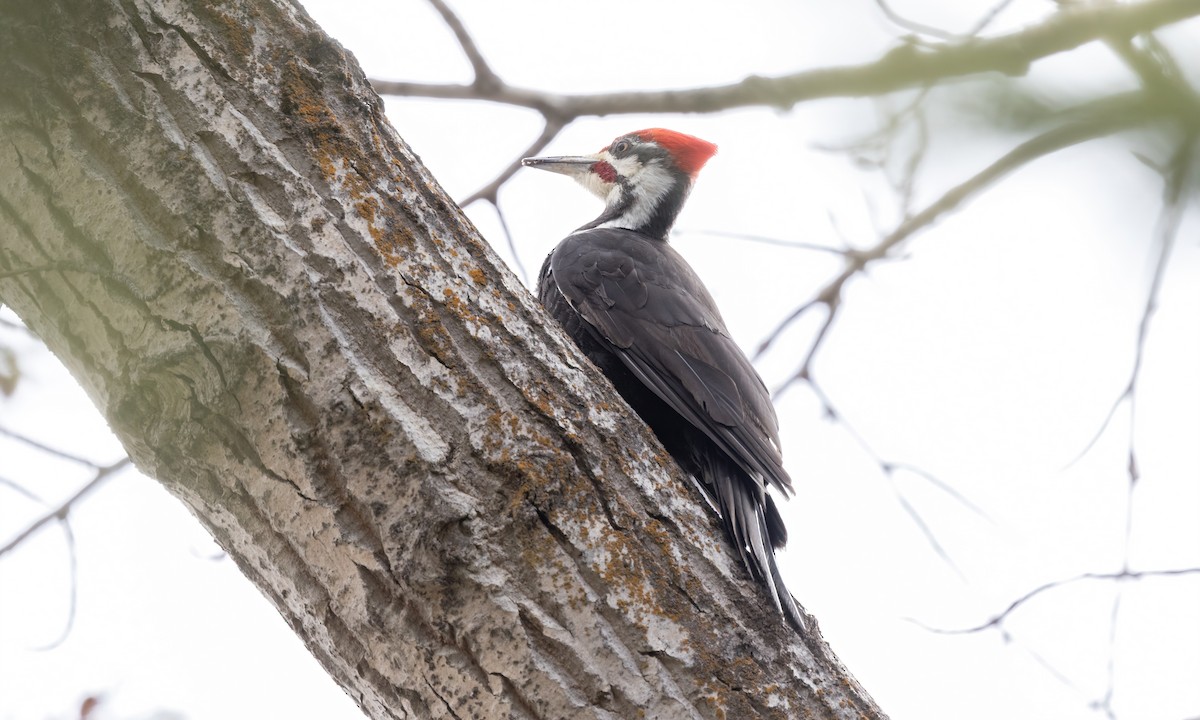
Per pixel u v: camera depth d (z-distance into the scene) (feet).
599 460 17.51
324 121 17.19
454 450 16.63
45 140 16.38
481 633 16.40
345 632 17.10
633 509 17.54
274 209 16.62
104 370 16.92
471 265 17.80
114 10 16.42
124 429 17.12
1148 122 12.91
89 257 16.42
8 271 16.47
